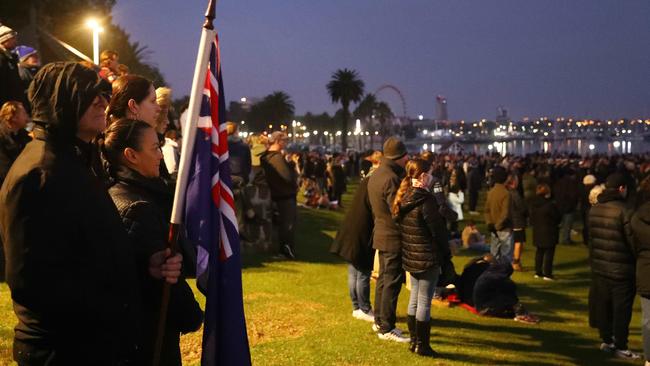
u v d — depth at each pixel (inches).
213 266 106.3
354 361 220.5
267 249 428.5
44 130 84.7
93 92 86.0
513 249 442.3
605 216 275.1
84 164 88.2
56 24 1433.3
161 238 98.8
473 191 929.5
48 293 78.0
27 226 78.0
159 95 152.8
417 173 233.6
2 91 313.1
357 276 283.0
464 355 243.1
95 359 82.8
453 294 340.5
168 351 101.5
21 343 83.3
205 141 109.2
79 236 81.2
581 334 301.4
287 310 283.7
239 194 410.3
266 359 214.5
